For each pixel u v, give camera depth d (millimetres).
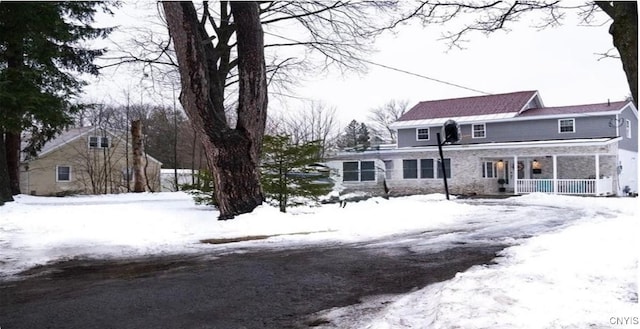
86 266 7645
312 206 14234
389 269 7062
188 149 41969
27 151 21953
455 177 27922
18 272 7242
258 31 12523
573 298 4473
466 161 27609
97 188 34500
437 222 12438
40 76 17328
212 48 13586
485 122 29938
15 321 4914
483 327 3826
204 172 15656
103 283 6496
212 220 12102
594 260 5906
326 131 51906
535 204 18234
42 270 7379
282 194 13297
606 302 4332
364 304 5344
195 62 11594
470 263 7203
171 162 43688
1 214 12969
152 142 43812
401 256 8016
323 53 18078
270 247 9172
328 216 12648
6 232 10766
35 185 32656
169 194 24359
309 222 11953
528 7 9273
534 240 8227
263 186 13094
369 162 29578
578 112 27188
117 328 4668
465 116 30875
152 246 9414
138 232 10836
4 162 16922
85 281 6629
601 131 26516
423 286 5992
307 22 17016
